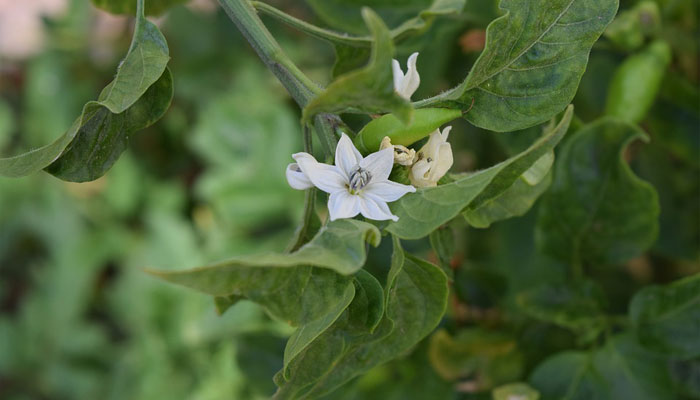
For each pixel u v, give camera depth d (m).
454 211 0.28
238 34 0.61
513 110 0.30
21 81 0.83
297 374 0.30
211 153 0.61
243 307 0.56
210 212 0.69
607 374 0.37
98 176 0.31
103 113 0.30
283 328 0.46
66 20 0.69
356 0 0.40
